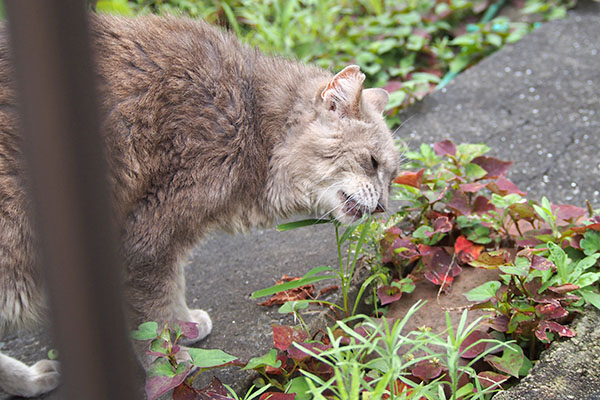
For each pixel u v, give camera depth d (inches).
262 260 156.5
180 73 120.3
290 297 136.3
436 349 118.1
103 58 115.6
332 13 251.9
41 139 45.3
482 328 121.7
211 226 127.9
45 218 47.3
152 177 118.0
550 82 219.3
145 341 119.8
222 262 157.8
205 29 131.1
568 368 106.3
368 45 240.1
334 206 134.6
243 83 128.9
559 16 259.9
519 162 183.9
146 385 98.3
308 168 131.2
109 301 51.2
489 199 150.5
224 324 135.3
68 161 46.0
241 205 130.7
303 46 231.1
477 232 140.2
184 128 119.0
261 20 234.7
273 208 135.0
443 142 155.2
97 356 51.5
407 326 127.4
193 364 99.4
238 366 120.1
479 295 116.1
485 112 206.7
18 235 110.2
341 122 130.8
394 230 136.1
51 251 48.1
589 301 113.7
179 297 127.6
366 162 132.7
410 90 214.2
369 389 91.1
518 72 225.5
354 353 105.4
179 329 105.7
